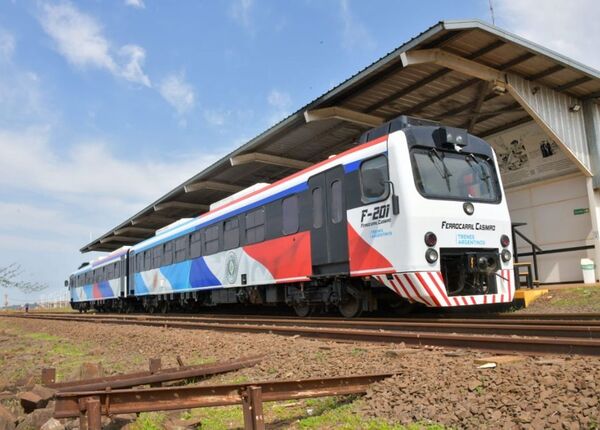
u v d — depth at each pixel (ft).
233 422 17.31
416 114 61.36
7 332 70.08
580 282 56.65
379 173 36.06
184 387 15.05
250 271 52.21
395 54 45.55
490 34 43.32
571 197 57.82
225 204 59.26
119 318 71.10
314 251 42.24
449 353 21.49
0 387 25.41
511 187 63.57
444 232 34.68
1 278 51.29
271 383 15.87
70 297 155.33
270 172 82.64
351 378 18.06
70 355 38.47
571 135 54.85
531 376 16.51
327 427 15.85
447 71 50.60
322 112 57.41
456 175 36.76
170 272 75.00
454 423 14.65
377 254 35.65
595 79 51.65
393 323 32.58
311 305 47.32
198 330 42.83
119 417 17.60
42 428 17.26
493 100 58.08
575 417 13.39
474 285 35.96
